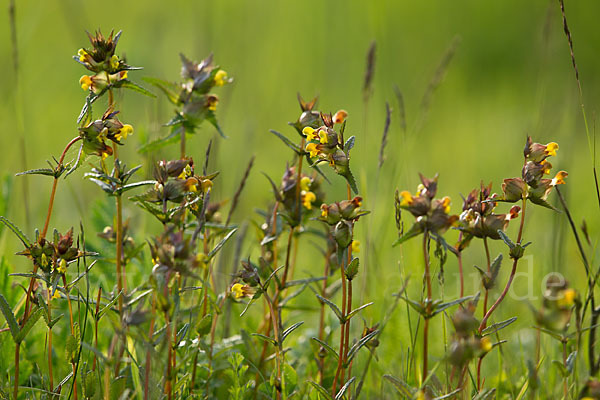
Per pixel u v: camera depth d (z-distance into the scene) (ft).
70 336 12.01
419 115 25.18
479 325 12.22
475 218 12.24
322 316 15.42
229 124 35.01
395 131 29.58
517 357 17.16
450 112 45.01
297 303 19.39
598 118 32.65
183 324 14.20
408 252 21.91
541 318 11.34
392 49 50.62
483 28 56.95
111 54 12.53
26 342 15.40
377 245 21.06
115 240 14.43
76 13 40.93
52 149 32.19
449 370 14.57
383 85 40.45
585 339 15.10
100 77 12.67
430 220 11.36
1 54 40.86
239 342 15.38
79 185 26.50
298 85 45.70
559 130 28.35
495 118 42.22
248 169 15.53
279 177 32.30
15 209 22.99
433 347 17.57
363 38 50.96
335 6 52.60
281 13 53.26
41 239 12.09
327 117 12.48
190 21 42.47
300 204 13.92
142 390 11.73
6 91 28.68
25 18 44.14
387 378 11.62
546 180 11.84
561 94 35.91
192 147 23.18
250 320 17.20
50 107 37.55
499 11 57.11
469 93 49.14
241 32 41.39
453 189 32.78
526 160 12.05
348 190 12.41
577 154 34.60
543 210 26.27
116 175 12.46
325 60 47.70
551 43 28.66
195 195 12.69
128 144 24.20
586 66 48.16
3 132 27.84
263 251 16.11
